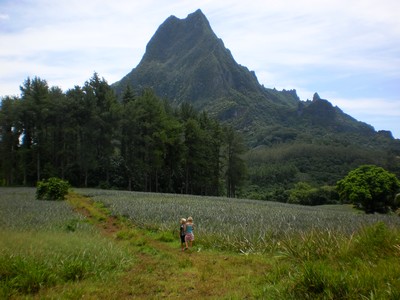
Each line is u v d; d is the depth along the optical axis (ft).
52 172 199.62
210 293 27.53
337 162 394.52
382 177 139.13
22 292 26.53
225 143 263.49
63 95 211.82
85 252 37.29
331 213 120.98
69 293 26.12
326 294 20.92
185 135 233.35
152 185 243.19
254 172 378.73
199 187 264.52
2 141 201.87
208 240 53.52
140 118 215.10
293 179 362.33
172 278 33.19
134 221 75.92
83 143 206.59
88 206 109.60
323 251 34.24
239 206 127.34
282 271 30.58
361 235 32.86
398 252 25.86
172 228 65.62
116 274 33.68
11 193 146.72
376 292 19.19
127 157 221.66
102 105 227.20
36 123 201.26
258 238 50.57
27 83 210.79
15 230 54.90
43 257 33.45
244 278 31.35
